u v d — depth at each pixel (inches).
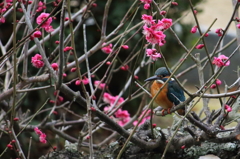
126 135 243.8
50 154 264.7
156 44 203.0
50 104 513.7
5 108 308.0
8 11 296.7
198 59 285.0
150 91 327.6
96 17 533.6
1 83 330.6
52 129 341.4
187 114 210.8
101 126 347.6
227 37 930.1
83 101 234.8
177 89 318.3
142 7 504.4
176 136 256.1
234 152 250.8
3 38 512.1
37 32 225.8
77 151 268.1
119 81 581.0
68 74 554.6
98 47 315.3
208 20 1122.7
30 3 277.4
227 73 919.7
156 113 295.9
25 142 499.2
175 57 620.1
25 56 303.1
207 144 255.4
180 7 561.0
